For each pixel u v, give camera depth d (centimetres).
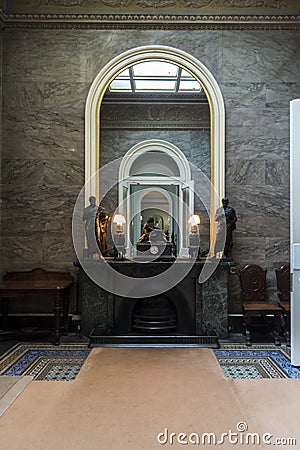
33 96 501
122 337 422
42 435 119
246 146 498
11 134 500
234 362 374
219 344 432
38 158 499
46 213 497
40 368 356
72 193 498
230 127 500
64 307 471
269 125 500
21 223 496
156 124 532
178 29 503
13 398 165
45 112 500
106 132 531
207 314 450
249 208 496
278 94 500
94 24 501
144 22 500
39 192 498
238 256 493
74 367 359
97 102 501
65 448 113
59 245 495
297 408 147
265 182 497
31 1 499
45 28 502
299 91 500
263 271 483
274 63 502
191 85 532
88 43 502
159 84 532
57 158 499
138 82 532
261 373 344
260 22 498
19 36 502
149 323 441
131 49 500
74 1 500
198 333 443
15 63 502
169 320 445
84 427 124
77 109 501
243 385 169
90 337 422
